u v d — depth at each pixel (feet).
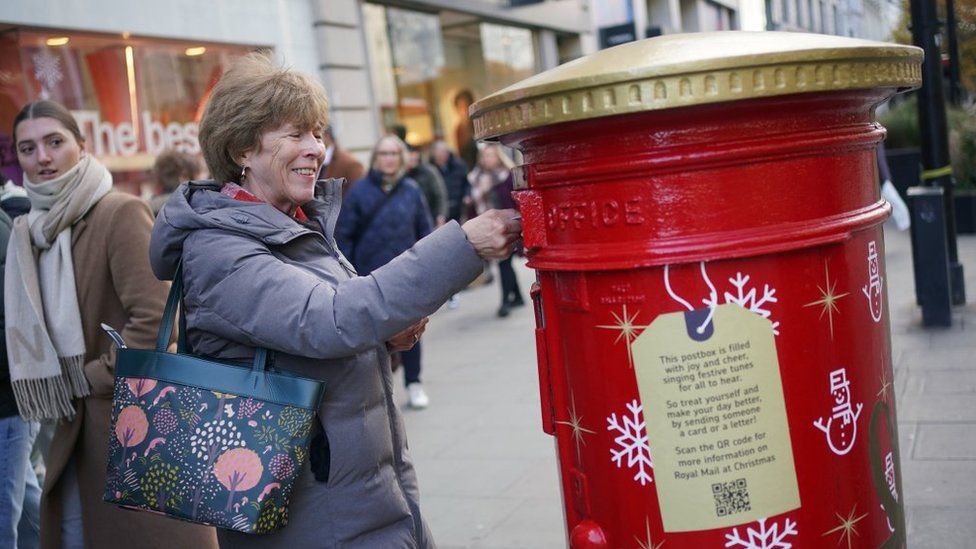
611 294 5.13
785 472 5.10
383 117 42.04
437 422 18.60
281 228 6.45
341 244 20.92
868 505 5.40
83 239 9.71
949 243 23.67
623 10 65.36
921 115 23.44
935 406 15.58
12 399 10.34
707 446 5.07
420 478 15.30
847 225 5.12
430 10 47.11
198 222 6.43
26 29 25.81
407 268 5.98
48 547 9.80
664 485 5.15
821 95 4.83
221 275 6.25
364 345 6.04
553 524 12.75
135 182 28.86
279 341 6.07
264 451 6.10
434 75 47.34
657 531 5.21
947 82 25.64
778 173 4.95
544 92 4.86
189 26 31.17
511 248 6.12
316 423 6.46
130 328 9.39
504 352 24.94
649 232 4.99
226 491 6.09
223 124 6.64
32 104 10.18
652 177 4.95
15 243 9.76
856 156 5.32
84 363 9.65
